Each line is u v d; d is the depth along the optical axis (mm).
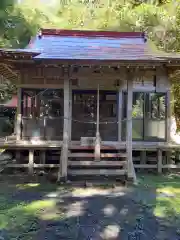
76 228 5770
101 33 11789
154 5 16344
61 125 11438
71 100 11539
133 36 11820
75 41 11273
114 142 10656
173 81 12727
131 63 8914
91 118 11688
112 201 7504
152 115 11898
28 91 11500
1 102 24375
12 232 5551
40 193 8156
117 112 11578
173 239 5316
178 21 14758
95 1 18422
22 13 12578
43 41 11133
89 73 9656
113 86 11570
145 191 8477
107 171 9227
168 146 11016
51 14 18281
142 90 11711
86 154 9531
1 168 10672
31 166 10312
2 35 11648
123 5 17125
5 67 10148
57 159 11320
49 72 9992
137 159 11406
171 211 6805
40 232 5562
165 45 15281
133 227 5863
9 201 7426
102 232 5602
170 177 10398
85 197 7816
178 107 14109
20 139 11297
